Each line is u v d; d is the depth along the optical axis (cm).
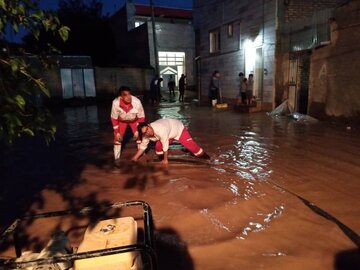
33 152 780
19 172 613
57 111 1728
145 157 671
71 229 369
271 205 416
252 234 345
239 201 428
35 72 208
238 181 507
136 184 507
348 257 299
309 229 352
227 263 297
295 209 402
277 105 1338
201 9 1969
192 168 581
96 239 244
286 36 1252
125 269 230
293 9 1287
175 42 2730
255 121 1134
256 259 301
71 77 2195
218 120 1192
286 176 526
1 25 175
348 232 342
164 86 2833
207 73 1994
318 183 490
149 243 222
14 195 492
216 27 1812
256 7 1413
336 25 982
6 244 342
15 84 193
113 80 2372
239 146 752
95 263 228
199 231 354
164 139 573
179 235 347
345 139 783
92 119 1361
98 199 453
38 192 499
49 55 221
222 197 442
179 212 399
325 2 1308
